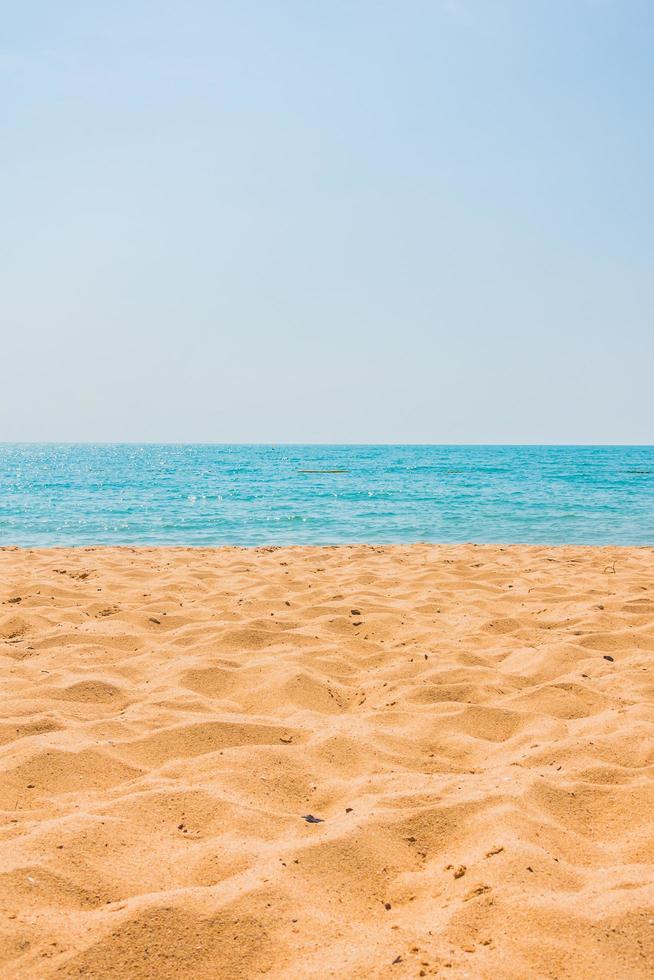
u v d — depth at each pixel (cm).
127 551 1038
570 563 905
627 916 197
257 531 1443
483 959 183
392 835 249
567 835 254
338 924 201
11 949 185
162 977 180
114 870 226
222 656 473
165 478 3875
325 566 870
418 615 598
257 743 339
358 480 3594
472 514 1759
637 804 274
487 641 521
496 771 307
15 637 525
